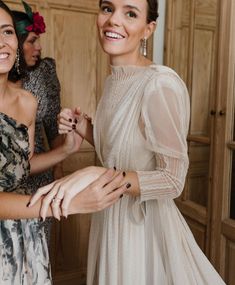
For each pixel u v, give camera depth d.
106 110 1.05
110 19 0.95
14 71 1.29
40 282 1.12
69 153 1.29
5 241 1.03
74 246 2.26
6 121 1.04
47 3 1.95
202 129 1.88
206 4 1.79
